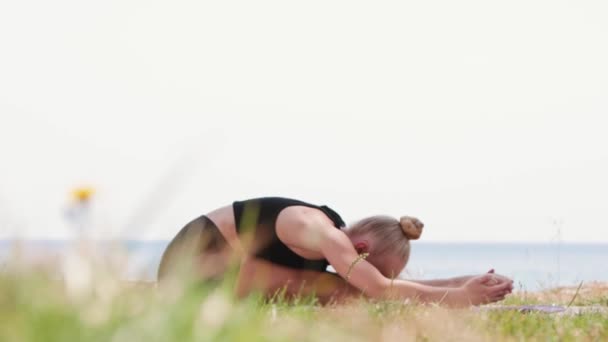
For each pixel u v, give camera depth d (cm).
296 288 411
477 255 10569
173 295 120
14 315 100
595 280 725
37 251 114
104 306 106
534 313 354
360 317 243
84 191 114
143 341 104
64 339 98
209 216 417
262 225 407
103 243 115
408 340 222
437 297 398
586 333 288
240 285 394
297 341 150
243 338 121
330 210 432
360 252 412
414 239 427
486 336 248
